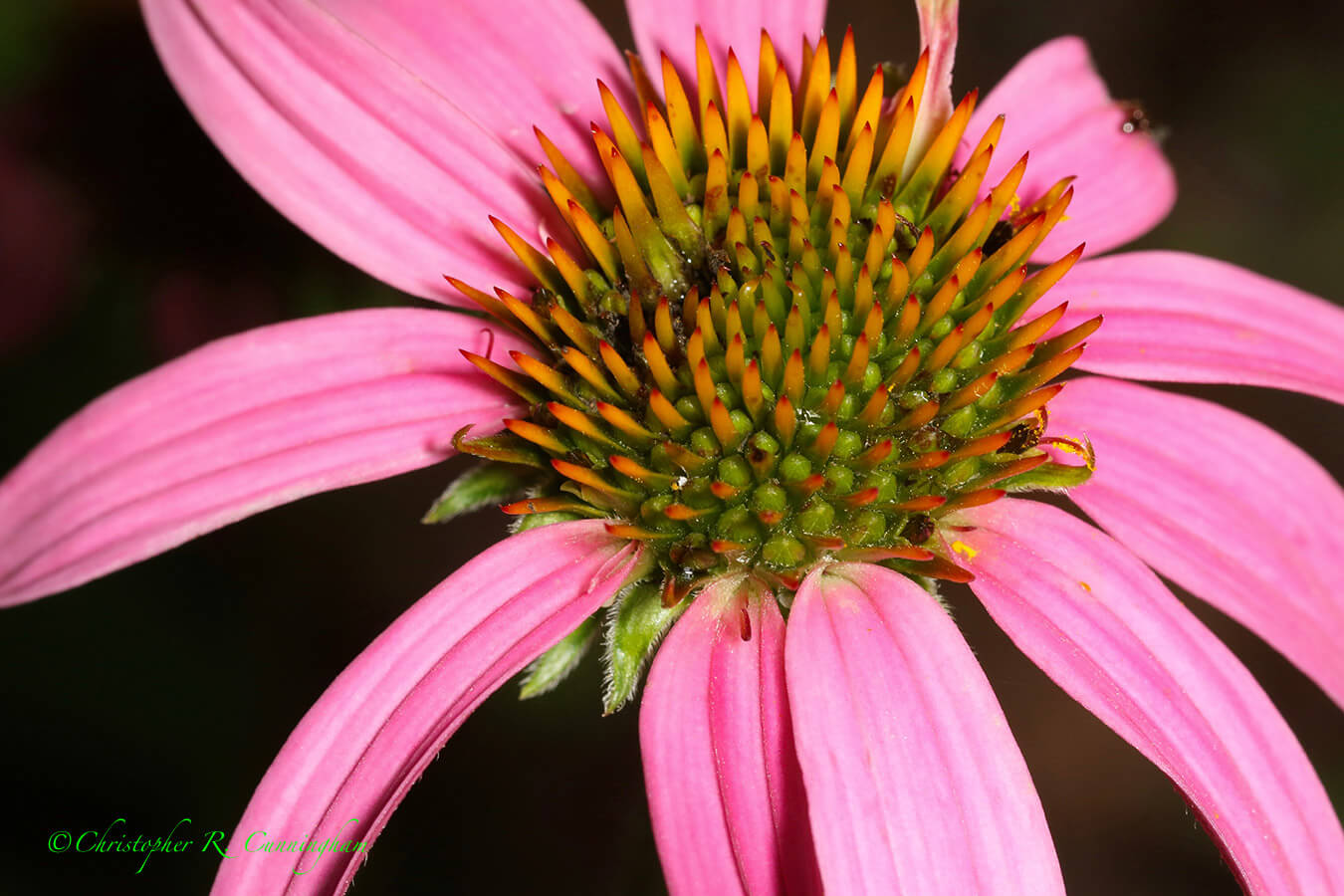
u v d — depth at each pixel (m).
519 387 0.20
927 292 0.20
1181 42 0.34
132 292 0.23
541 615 0.19
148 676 0.25
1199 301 0.21
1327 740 0.28
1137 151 0.22
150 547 0.19
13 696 0.24
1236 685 0.19
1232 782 0.19
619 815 0.24
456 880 0.25
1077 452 0.20
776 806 0.19
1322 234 0.32
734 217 0.20
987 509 0.20
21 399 0.24
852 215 0.20
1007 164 0.22
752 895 0.18
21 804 0.24
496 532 0.26
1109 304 0.21
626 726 0.25
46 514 0.19
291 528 0.26
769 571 0.19
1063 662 0.19
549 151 0.20
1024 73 0.22
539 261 0.20
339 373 0.20
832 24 0.31
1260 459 0.21
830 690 0.19
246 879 0.19
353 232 0.20
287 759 0.19
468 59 0.21
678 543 0.19
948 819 0.18
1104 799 0.28
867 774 0.18
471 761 0.26
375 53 0.20
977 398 0.20
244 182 0.22
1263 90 0.33
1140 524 0.20
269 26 0.20
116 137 0.22
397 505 0.26
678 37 0.21
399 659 0.19
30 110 0.22
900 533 0.19
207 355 0.20
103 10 0.22
